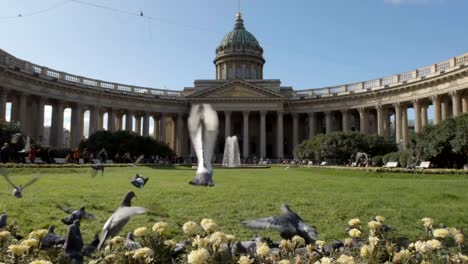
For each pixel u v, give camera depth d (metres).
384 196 20.92
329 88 100.25
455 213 15.65
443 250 7.47
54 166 42.00
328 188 25.70
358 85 94.31
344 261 6.08
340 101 97.19
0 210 14.62
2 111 71.00
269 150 115.25
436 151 47.69
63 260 7.51
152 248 7.19
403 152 56.78
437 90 75.31
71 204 16.48
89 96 92.06
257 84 109.88
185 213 15.20
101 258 7.45
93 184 26.05
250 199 19.08
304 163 84.19
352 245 7.99
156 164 68.62
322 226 13.59
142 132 107.81
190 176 36.59
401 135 85.06
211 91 104.81
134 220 13.60
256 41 131.75
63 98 86.06
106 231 6.16
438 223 14.09
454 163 48.41
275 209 16.28
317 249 7.98
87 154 66.44
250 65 128.00
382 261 7.28
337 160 76.44
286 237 8.04
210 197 19.61
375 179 35.97
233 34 130.88
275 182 30.78
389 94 86.75
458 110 70.75
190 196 19.91
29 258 7.02
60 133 85.25
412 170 40.53
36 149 55.66
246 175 41.66
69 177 32.56
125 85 99.69
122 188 23.50
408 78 82.69
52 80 81.88
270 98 103.00
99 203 17.05
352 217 14.98
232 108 104.56
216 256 6.49
